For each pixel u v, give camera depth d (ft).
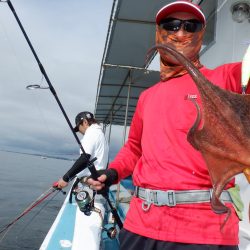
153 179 6.24
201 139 4.75
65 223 13.35
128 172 8.34
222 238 5.62
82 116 17.12
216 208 4.50
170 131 6.27
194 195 5.82
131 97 32.86
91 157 15.62
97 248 10.66
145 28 19.74
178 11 6.66
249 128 4.57
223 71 6.23
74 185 14.28
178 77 6.69
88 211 12.89
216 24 17.80
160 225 6.00
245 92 5.26
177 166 6.04
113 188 27.25
